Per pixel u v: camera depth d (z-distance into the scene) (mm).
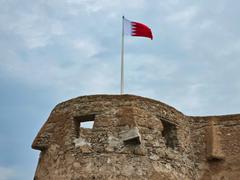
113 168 24828
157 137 26203
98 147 25312
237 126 29266
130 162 24984
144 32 29812
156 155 25781
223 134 29344
